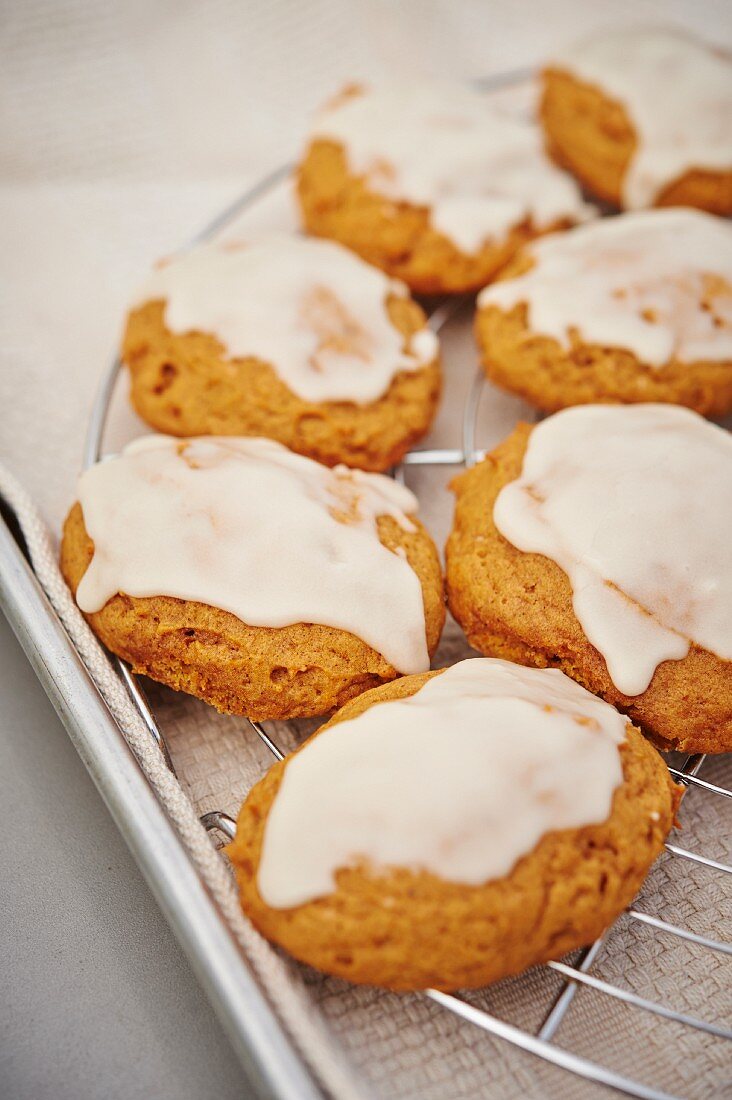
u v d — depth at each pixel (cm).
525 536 29
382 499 30
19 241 37
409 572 28
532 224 36
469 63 43
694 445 29
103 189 39
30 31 40
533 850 25
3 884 27
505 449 30
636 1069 25
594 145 37
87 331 36
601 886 25
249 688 27
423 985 25
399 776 25
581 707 26
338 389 31
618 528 28
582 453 29
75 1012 26
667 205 37
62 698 27
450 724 25
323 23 42
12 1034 26
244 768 28
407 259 35
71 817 28
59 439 33
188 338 32
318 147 37
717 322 33
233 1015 24
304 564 28
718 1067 25
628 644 27
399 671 28
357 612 28
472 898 24
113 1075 25
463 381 35
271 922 25
